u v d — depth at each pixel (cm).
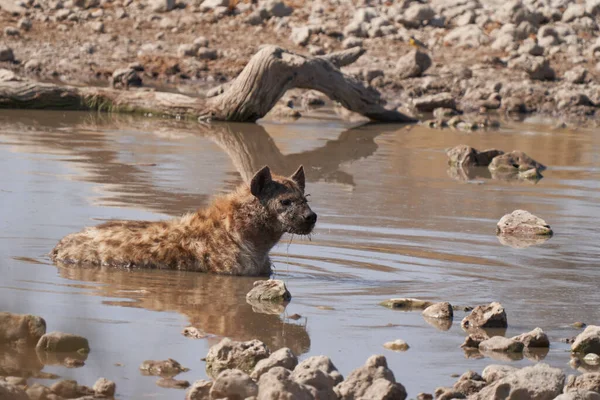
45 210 3838
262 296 2794
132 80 8225
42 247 3294
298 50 9244
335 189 4694
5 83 6956
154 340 2339
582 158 5969
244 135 6306
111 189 4341
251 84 6825
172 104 6981
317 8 10212
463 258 3456
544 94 8350
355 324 2581
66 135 5894
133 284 2906
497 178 5278
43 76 8469
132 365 2153
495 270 3300
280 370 1930
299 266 3262
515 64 8875
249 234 3212
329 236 3697
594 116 8062
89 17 9975
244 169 5088
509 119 7756
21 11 9969
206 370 2139
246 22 9938
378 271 3219
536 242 3794
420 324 2616
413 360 2295
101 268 3095
